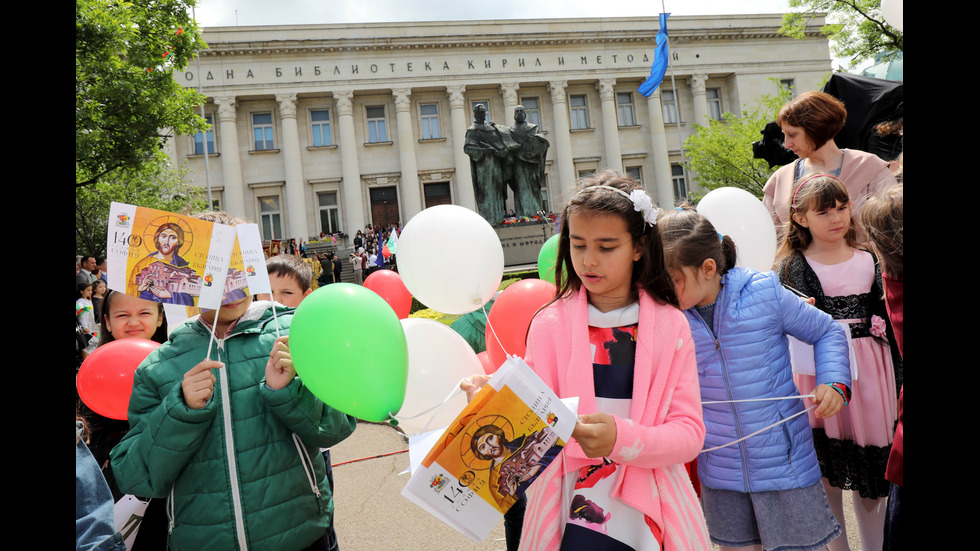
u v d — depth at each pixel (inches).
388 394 71.3
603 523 58.9
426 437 60.9
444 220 95.8
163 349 81.7
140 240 70.3
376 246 1048.2
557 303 69.5
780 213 140.0
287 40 1203.9
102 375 96.5
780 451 80.8
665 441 56.7
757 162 912.9
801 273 108.3
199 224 72.0
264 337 82.4
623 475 59.4
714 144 950.4
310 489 80.2
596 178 66.9
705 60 1357.0
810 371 92.4
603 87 1322.6
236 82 1195.3
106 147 554.6
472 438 54.0
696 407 62.0
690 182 1365.7
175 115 601.9
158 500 89.0
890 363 100.3
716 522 84.4
